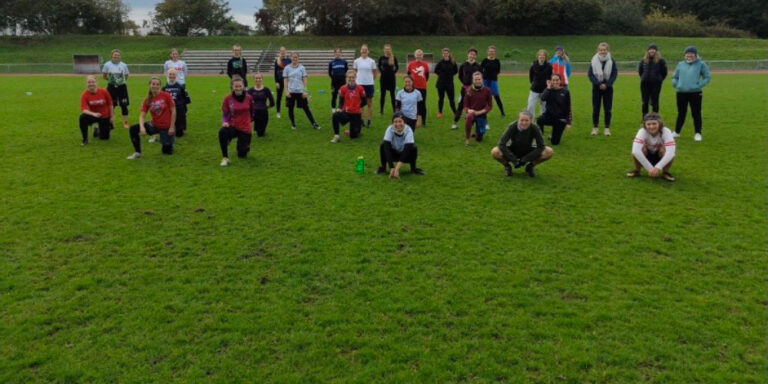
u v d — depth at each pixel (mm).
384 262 5863
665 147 8797
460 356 4223
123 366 4125
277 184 8773
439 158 10656
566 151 11188
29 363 4152
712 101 18688
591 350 4273
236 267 5762
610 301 5016
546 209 7598
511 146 9234
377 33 58531
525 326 4617
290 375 4000
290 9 58875
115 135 12859
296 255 6039
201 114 16266
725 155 10602
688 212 7398
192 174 9367
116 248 6230
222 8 62125
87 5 58469
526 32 58750
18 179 8969
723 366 4062
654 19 61531
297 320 4734
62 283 5406
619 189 8500
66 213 7348
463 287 5289
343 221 7086
